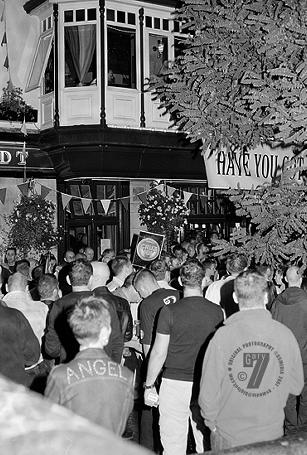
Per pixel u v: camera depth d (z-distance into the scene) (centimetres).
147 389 595
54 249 1639
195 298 580
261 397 417
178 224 1639
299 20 815
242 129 940
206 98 944
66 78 1583
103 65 1556
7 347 550
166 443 581
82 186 1703
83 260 628
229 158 1107
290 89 809
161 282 735
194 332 571
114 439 275
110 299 680
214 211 1856
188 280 580
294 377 430
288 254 955
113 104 1575
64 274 921
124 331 689
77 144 1559
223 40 908
